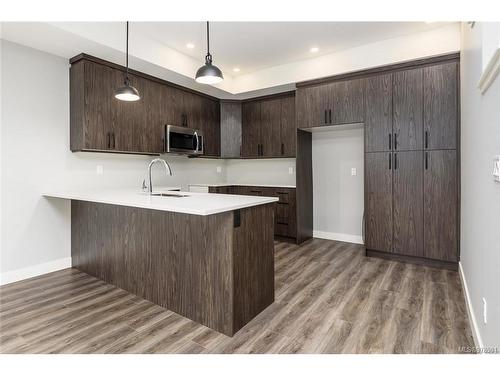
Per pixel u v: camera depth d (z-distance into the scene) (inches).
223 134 198.8
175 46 142.9
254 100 195.6
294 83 165.2
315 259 140.6
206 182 209.5
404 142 132.8
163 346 71.3
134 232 100.7
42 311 89.4
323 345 71.3
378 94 139.3
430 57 125.7
